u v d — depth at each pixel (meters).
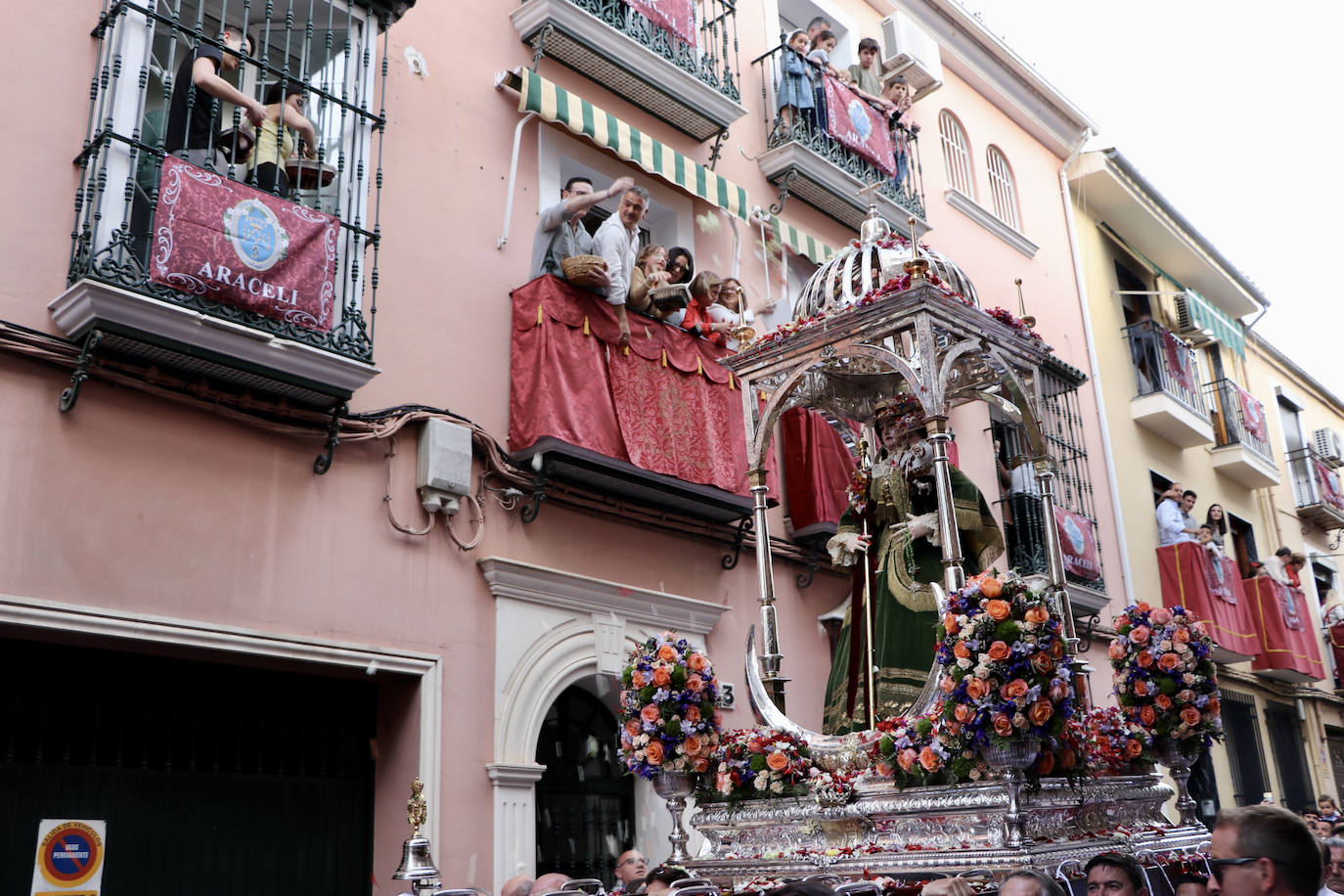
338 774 6.98
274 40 7.65
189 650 6.11
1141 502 14.41
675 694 6.16
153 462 6.13
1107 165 15.07
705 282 9.09
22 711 5.87
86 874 5.89
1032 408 6.82
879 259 6.80
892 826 5.45
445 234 7.84
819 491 9.40
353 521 6.89
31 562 5.61
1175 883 5.50
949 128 13.54
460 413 7.57
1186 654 6.96
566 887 5.49
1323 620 18.67
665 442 8.20
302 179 6.92
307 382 6.42
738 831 6.07
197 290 5.96
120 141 6.03
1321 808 13.59
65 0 6.34
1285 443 19.66
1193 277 17.28
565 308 7.89
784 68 10.76
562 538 8.00
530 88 8.39
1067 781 5.51
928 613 6.25
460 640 7.23
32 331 5.76
